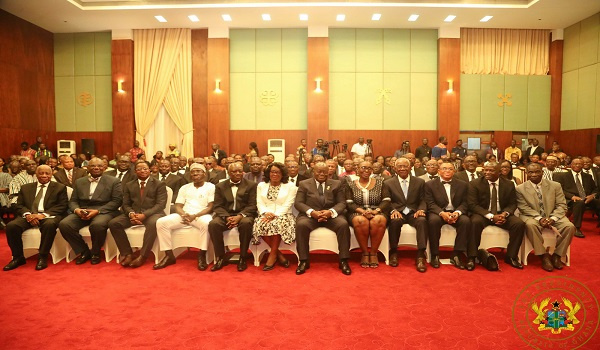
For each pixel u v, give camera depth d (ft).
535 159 31.53
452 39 40.06
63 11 35.91
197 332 9.54
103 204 16.61
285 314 10.61
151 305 11.32
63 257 16.34
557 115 41.29
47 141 41.47
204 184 16.79
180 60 40.68
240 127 41.45
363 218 15.17
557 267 14.67
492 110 41.34
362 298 11.82
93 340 9.16
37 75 40.19
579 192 21.74
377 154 41.37
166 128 41.47
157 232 15.31
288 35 40.83
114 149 41.24
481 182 15.83
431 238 15.26
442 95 40.19
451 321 10.11
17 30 37.60
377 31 40.86
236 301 11.62
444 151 38.37
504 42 41.11
